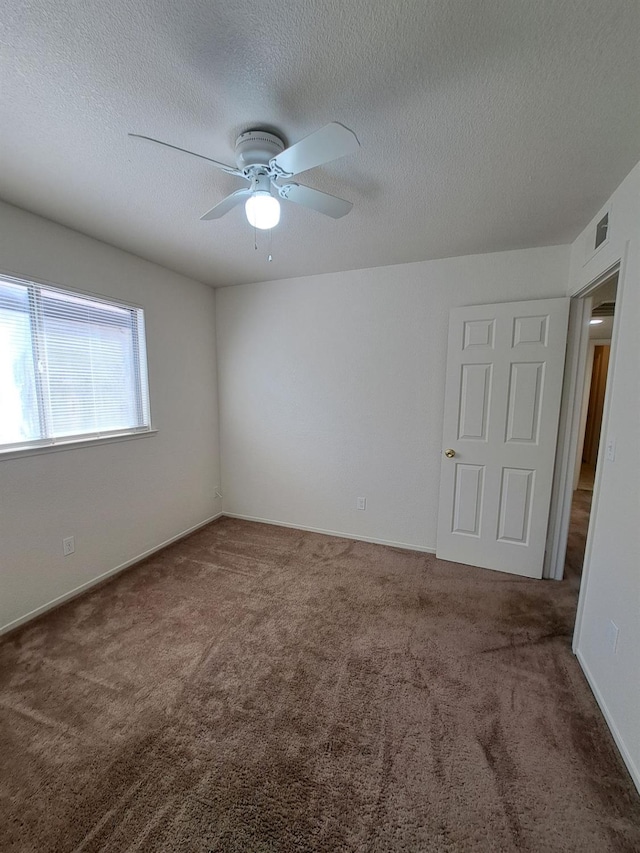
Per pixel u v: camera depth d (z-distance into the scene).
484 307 2.56
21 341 2.04
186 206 1.95
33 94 1.19
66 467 2.29
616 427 1.57
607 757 1.34
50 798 1.19
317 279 3.14
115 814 1.15
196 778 1.26
